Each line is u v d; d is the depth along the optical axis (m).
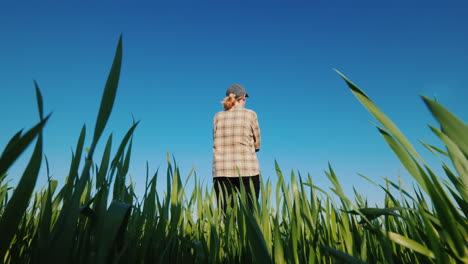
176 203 0.80
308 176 0.81
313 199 0.74
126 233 0.61
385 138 0.39
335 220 0.83
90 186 0.66
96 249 0.48
